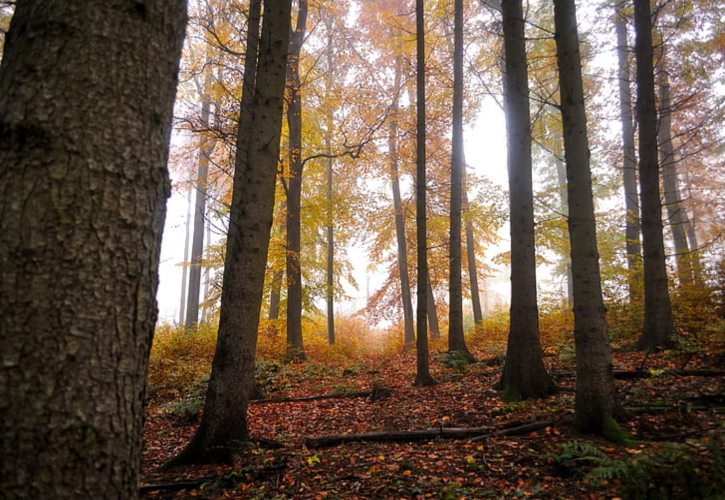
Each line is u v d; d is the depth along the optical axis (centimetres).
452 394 745
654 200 851
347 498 407
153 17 184
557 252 1512
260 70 567
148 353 178
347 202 1490
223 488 444
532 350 689
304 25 1200
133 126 173
